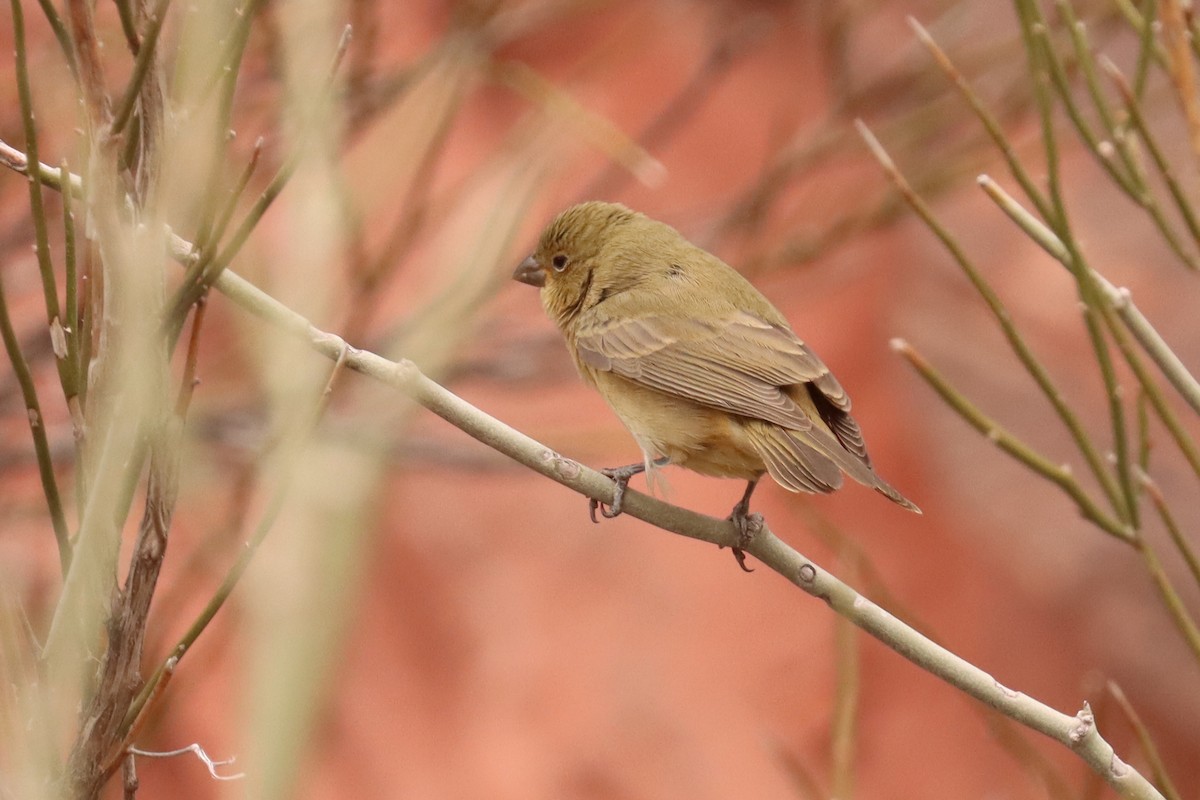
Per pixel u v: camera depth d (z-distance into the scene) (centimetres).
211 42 445
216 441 924
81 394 457
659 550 1823
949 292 1939
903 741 1781
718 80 1627
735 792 1700
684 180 1867
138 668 464
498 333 1218
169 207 464
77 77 440
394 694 1631
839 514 1864
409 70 870
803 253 1111
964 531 1872
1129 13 609
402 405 691
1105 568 1834
